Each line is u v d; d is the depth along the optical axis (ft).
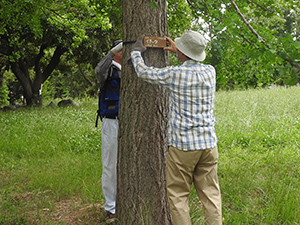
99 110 12.40
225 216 12.32
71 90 146.72
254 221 12.12
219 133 26.30
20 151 24.49
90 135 28.60
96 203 14.43
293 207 12.46
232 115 34.63
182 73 9.02
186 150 9.07
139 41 10.03
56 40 54.60
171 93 9.35
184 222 9.34
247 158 19.72
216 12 10.83
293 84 8.44
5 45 56.44
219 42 12.00
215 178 9.64
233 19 9.42
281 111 36.17
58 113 46.47
